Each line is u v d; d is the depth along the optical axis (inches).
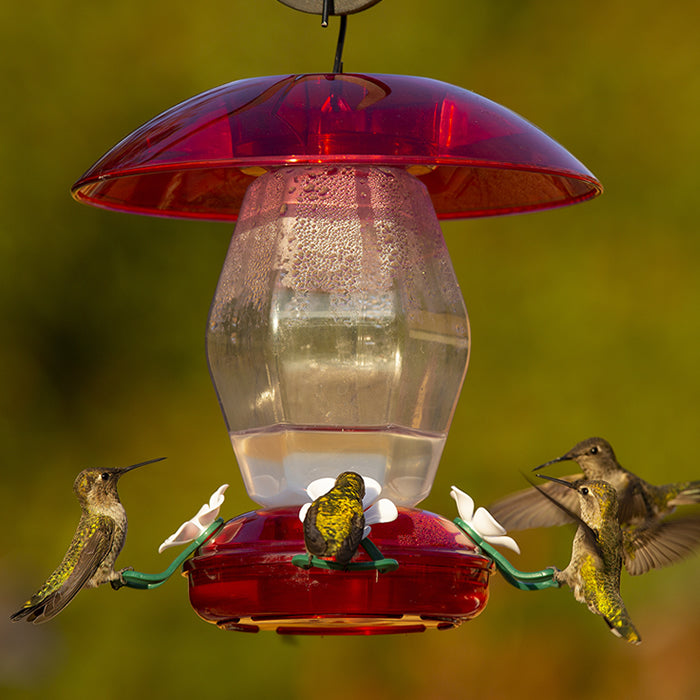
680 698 450.6
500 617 474.0
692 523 258.7
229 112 175.5
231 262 196.4
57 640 474.9
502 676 468.8
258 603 171.2
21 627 473.1
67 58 544.1
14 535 502.0
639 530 258.8
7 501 504.7
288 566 169.2
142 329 523.5
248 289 190.9
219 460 505.0
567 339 501.7
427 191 203.2
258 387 187.2
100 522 231.5
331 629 196.9
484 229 516.1
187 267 527.5
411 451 188.7
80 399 517.7
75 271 526.3
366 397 184.7
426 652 476.4
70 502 507.8
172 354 520.7
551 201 220.7
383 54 548.1
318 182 192.1
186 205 227.3
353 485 169.6
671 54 532.1
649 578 464.8
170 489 503.2
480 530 187.3
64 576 227.9
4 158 530.6
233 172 220.2
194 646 479.2
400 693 473.7
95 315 524.4
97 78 544.7
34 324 520.7
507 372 501.4
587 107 534.0
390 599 169.2
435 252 197.0
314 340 184.9
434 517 182.9
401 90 178.7
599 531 236.7
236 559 172.2
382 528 175.0
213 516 186.1
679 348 497.0
